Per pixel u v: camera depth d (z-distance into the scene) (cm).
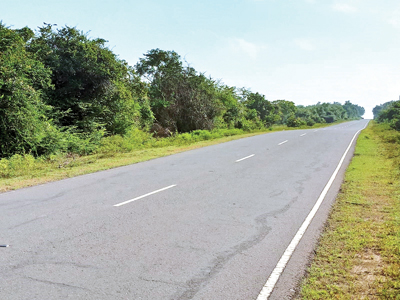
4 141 1678
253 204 801
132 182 1046
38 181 1068
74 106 2308
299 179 1102
